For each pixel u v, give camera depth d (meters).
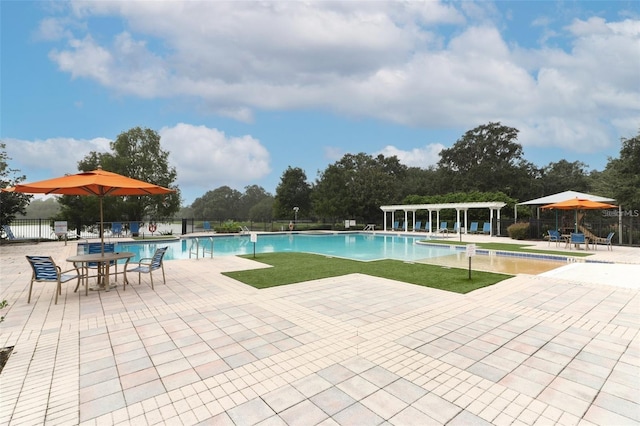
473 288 6.70
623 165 17.70
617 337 4.08
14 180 16.70
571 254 12.04
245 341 3.99
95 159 26.06
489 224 23.17
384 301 5.76
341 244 20.09
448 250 15.89
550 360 3.44
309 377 3.10
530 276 7.93
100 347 3.83
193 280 7.59
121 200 25.62
